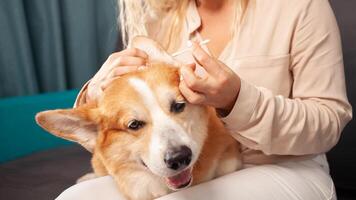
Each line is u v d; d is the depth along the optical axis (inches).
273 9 45.1
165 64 42.2
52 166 74.6
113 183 43.6
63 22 105.9
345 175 59.5
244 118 37.6
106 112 40.6
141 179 42.3
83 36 108.7
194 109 40.0
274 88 44.4
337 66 43.5
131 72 41.7
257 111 37.7
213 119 43.7
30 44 100.8
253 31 45.3
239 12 46.8
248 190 38.8
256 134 38.6
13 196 64.8
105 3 111.1
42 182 68.5
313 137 40.7
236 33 46.1
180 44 51.9
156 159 36.7
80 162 75.7
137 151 39.4
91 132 43.5
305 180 42.3
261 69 44.4
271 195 38.9
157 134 37.5
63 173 71.4
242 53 45.1
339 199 60.1
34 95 92.2
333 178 60.7
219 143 43.1
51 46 104.4
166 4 54.9
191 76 34.8
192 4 52.7
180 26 52.5
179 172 37.2
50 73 106.3
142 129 38.9
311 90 43.4
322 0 44.9
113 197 42.2
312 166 45.5
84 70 111.0
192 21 51.6
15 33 97.7
